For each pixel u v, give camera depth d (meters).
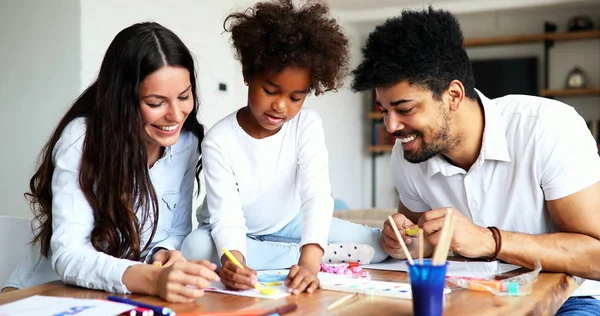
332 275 1.31
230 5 4.57
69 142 1.34
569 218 1.43
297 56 1.35
